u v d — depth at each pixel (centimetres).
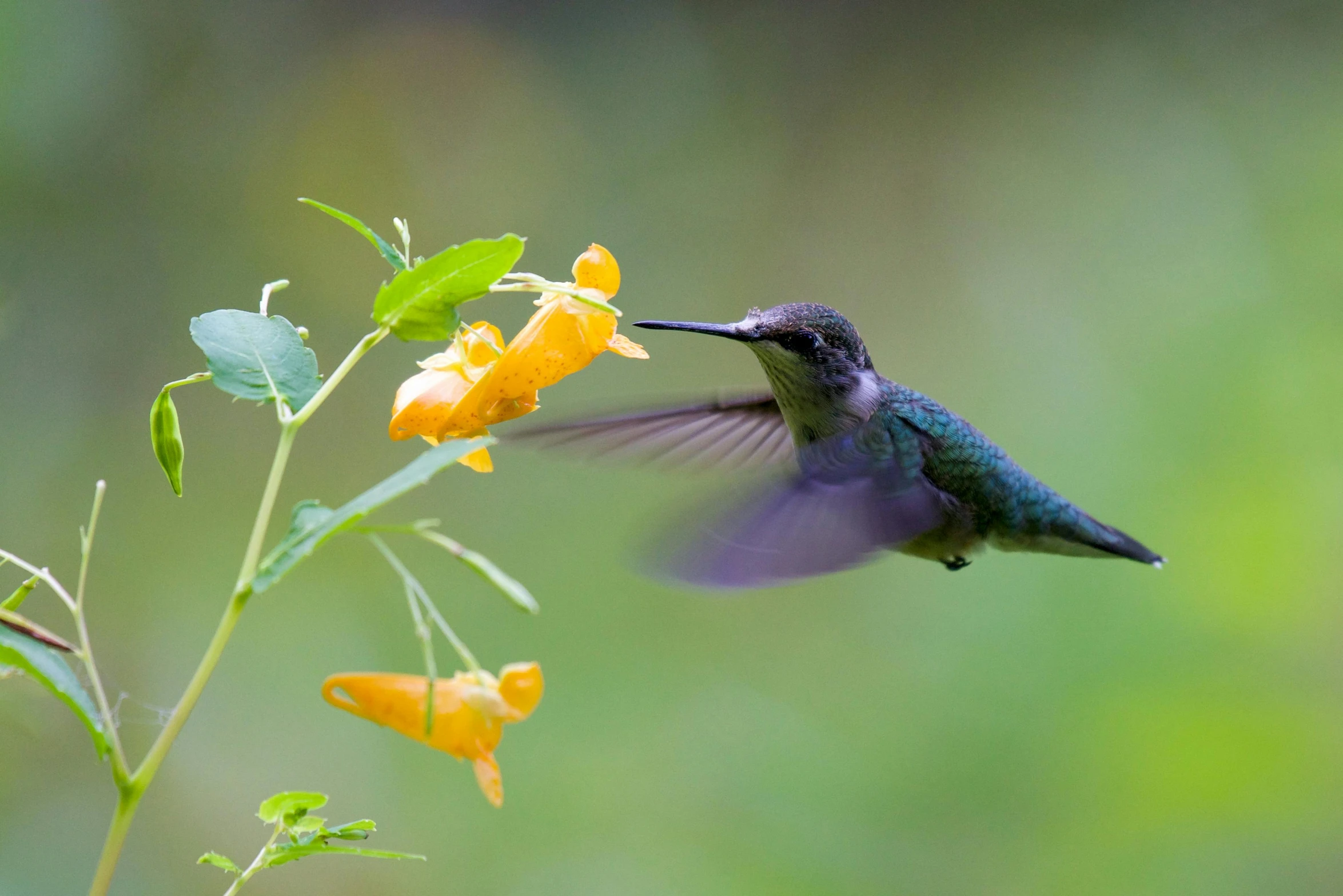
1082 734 984
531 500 1141
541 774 982
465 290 395
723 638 1079
